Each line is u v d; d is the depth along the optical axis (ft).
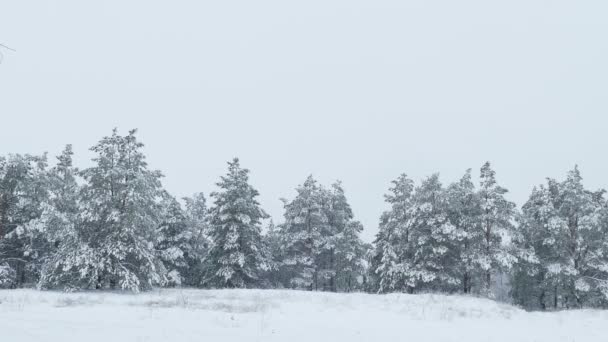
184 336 31.19
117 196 84.99
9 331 28.48
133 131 89.56
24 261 97.50
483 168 108.06
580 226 106.73
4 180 94.89
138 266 86.69
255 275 120.67
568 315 76.89
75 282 81.66
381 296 81.05
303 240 134.51
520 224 113.39
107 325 33.78
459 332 46.96
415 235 112.98
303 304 63.62
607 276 109.40
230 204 118.11
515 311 77.05
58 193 99.81
